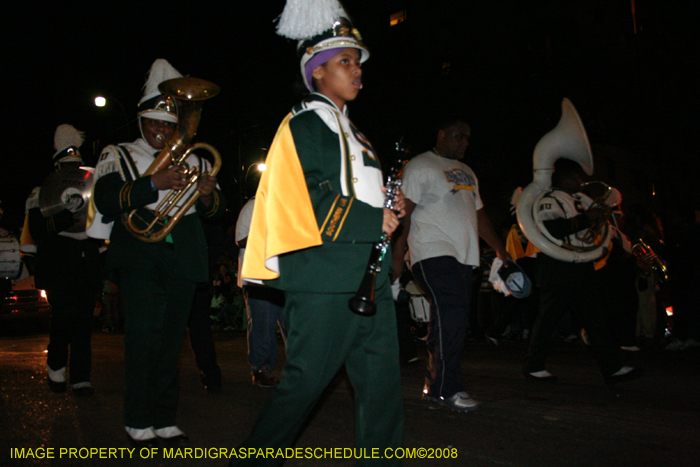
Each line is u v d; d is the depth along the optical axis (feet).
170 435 10.89
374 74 58.23
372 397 7.70
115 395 15.34
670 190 96.58
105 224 11.06
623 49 70.49
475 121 55.83
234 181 70.18
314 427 12.01
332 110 7.52
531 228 15.71
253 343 16.56
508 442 10.77
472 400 13.12
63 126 16.63
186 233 11.12
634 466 9.46
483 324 29.35
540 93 55.57
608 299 23.04
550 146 16.66
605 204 15.66
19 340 35.83
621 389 15.16
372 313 6.99
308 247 7.14
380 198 7.70
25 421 12.64
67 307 15.11
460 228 13.41
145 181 10.10
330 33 7.72
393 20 77.66
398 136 55.47
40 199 14.60
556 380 16.15
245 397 15.06
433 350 13.48
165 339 10.91
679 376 16.98
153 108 11.40
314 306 7.16
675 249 24.09
